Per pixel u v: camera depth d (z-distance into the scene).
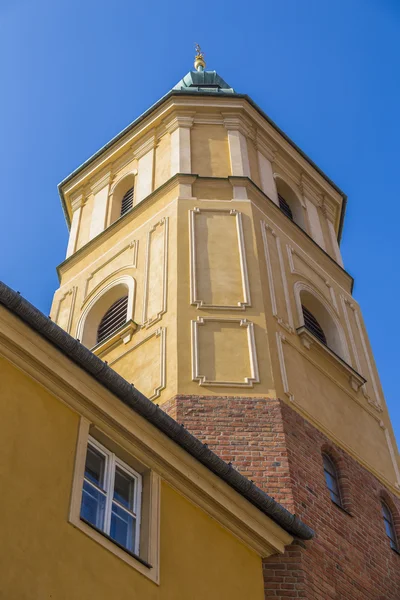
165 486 12.98
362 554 15.99
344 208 28.19
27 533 10.27
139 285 21.22
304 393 18.52
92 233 25.06
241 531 13.73
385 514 18.27
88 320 22.00
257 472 15.83
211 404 17.22
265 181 24.86
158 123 26.47
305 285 22.22
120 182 26.19
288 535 14.24
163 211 22.69
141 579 11.43
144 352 19.12
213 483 13.55
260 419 16.97
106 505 11.87
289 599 13.48
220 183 23.31
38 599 9.88
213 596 12.41
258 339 18.84
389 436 20.52
